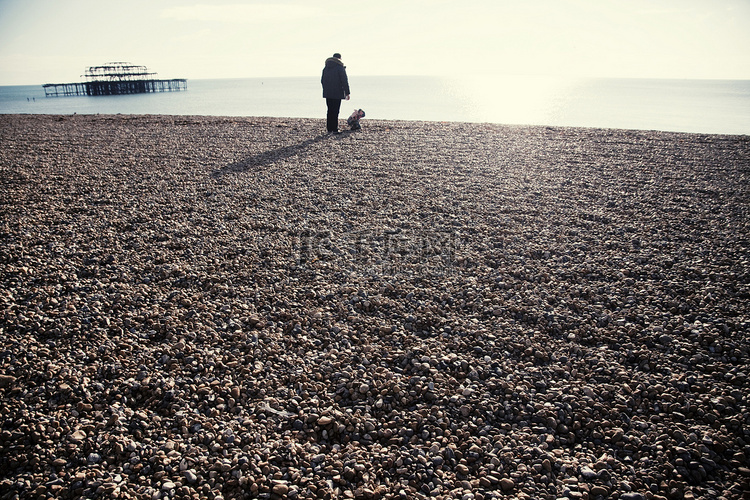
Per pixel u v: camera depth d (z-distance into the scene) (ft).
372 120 50.60
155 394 8.89
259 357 10.10
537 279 13.42
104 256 15.10
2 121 51.62
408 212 19.38
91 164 28.76
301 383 9.31
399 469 7.33
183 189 22.97
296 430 8.18
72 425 8.14
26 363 9.72
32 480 7.01
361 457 7.57
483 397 8.89
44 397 8.77
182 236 16.89
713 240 15.93
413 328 11.20
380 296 12.55
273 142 36.32
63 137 39.55
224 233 17.19
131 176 25.66
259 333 10.93
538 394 8.91
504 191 22.24
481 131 41.34
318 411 8.59
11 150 33.55
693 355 9.94
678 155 29.89
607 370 9.53
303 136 39.14
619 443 7.82
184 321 11.42
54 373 9.44
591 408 8.58
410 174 25.72
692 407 8.48
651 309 11.71
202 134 40.63
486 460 7.55
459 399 8.84
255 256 15.17
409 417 8.45
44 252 15.34
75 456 7.48
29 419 8.22
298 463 7.47
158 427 8.16
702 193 21.47
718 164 27.12
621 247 15.49
